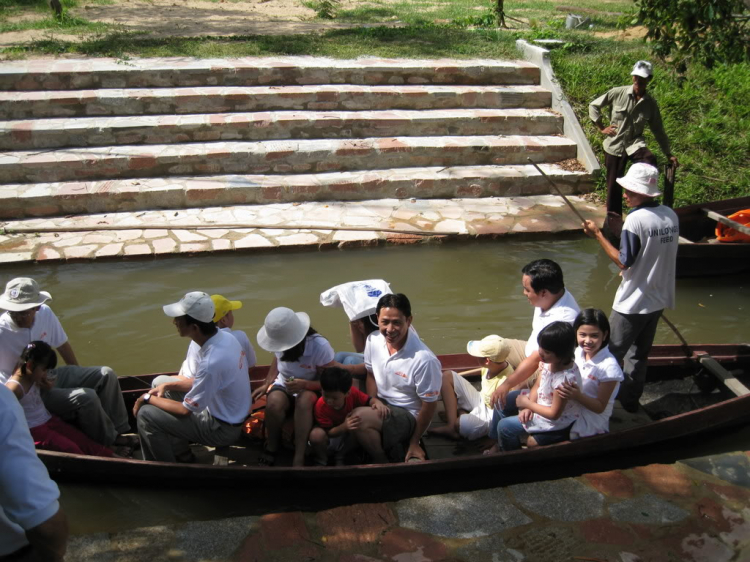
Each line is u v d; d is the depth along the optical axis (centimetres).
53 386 463
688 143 1059
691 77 1185
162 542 408
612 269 807
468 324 688
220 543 408
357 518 428
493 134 1081
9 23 1429
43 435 447
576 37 1390
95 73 1062
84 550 402
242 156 974
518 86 1161
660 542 409
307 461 480
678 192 966
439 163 1027
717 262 781
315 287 754
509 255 840
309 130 1036
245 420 493
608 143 865
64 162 930
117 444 491
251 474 431
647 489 455
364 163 1007
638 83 819
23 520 224
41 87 1054
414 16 1661
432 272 795
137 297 726
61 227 861
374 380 492
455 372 536
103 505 441
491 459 445
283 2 1823
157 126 995
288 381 462
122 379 529
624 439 468
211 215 908
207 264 798
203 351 446
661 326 696
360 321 510
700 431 507
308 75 1116
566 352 426
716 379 562
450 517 430
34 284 462
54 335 492
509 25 1596
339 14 1677
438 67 1143
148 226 855
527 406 459
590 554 399
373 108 1098
